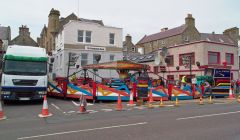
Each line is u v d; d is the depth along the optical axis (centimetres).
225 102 1747
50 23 3784
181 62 3212
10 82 1524
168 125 899
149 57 3878
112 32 3167
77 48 2938
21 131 832
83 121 1001
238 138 718
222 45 3152
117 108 1349
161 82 2195
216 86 2166
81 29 2989
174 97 1902
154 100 1805
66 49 2880
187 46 3152
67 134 779
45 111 1163
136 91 1738
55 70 3294
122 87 1756
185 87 2012
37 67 1600
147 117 1076
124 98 1742
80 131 816
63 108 1398
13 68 1550
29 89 1548
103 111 1288
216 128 847
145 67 1812
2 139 730
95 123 952
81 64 2939
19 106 1495
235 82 2669
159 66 3425
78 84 1827
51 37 3684
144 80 1559
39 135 772
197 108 1377
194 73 2984
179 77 3200
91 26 3045
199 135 754
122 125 905
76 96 1761
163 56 3391
